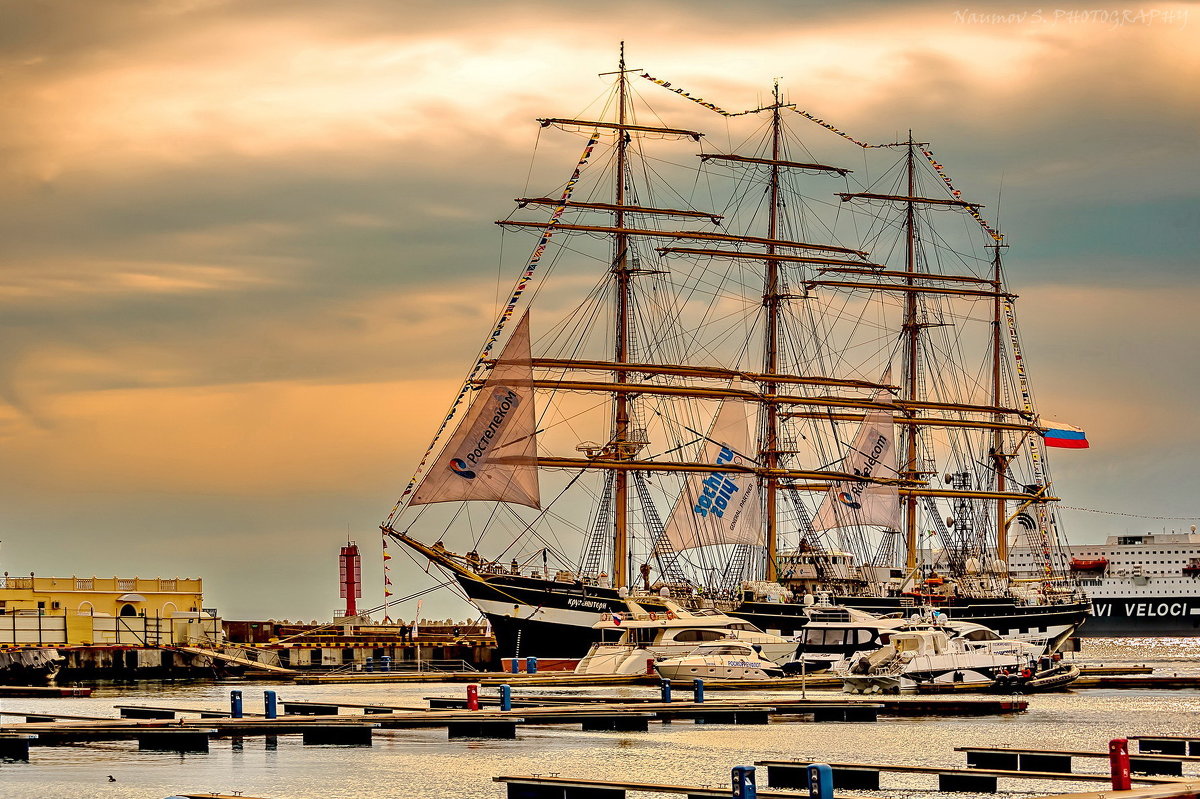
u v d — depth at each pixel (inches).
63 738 6983.3
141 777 5915.4
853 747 7111.2
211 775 6003.9
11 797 5383.9
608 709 7746.1
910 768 5551.2
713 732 7790.4
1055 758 5846.5
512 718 7268.7
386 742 7268.7
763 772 6151.6
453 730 7613.2
